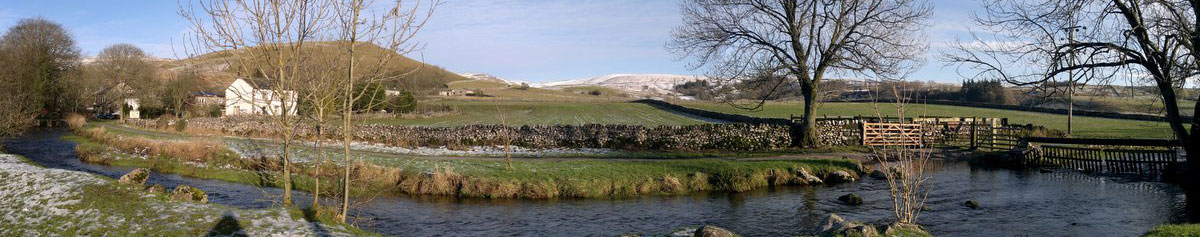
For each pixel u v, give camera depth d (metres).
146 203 16.34
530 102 121.31
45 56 69.56
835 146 41.41
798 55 37.44
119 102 81.62
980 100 91.12
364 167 26.23
